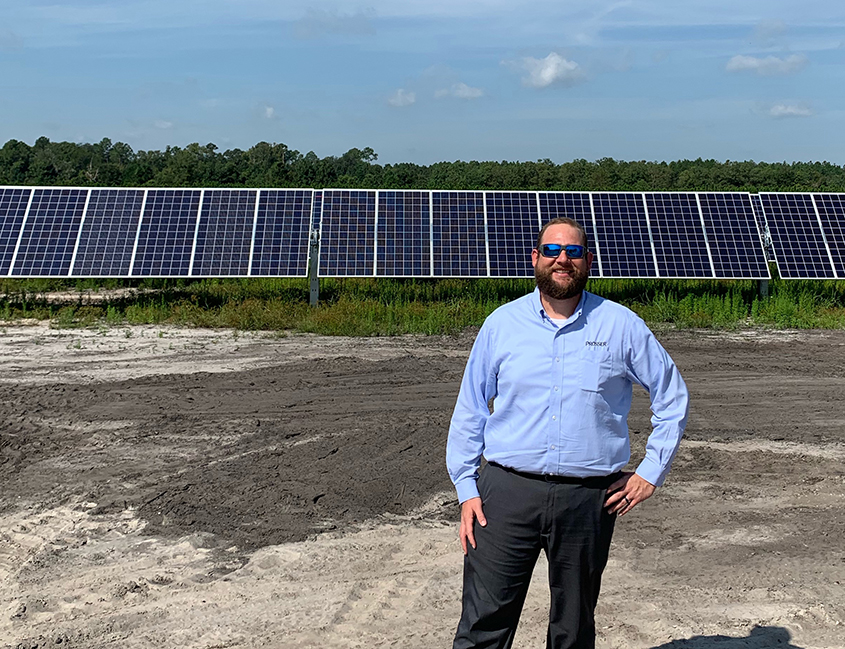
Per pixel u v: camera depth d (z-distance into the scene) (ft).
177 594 20.56
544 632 18.56
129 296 72.49
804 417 37.78
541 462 13.47
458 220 70.44
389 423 36.01
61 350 51.26
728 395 41.81
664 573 21.90
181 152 387.34
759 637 18.33
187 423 35.91
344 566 22.25
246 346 53.36
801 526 25.16
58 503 26.89
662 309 65.31
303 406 38.83
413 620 19.11
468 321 62.34
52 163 440.45
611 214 71.61
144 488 28.19
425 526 25.20
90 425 35.50
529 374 13.60
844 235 71.67
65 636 18.33
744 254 69.51
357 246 67.97
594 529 13.66
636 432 34.88
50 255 66.08
